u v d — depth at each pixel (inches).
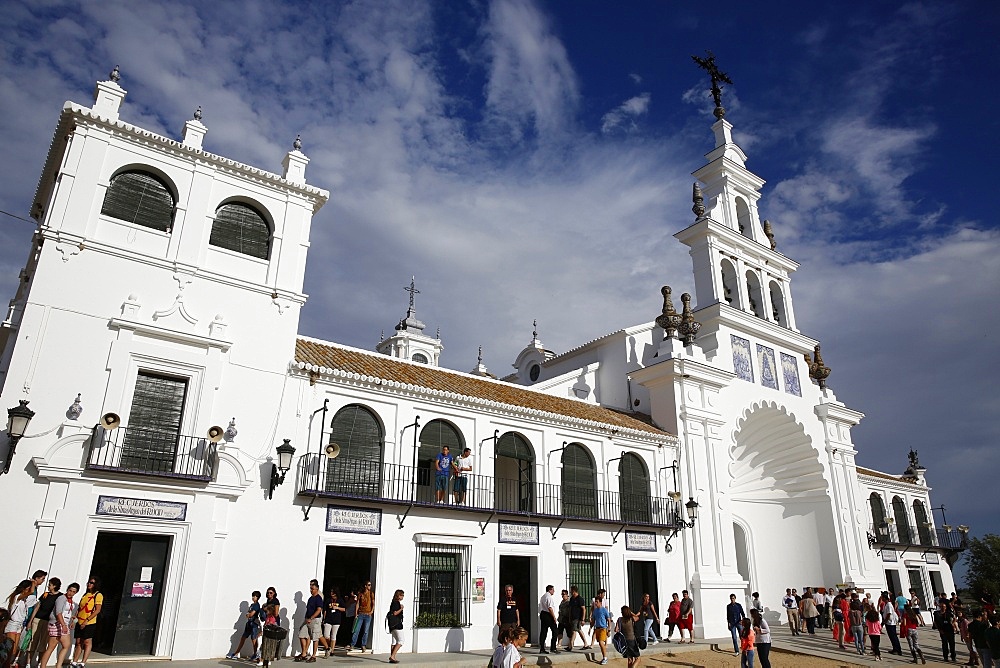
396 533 613.0
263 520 552.7
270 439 577.9
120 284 546.6
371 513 604.7
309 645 528.4
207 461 537.3
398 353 1583.4
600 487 783.1
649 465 847.1
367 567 640.4
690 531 850.1
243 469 550.3
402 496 626.5
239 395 576.1
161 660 479.2
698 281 1063.0
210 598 512.7
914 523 1359.5
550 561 709.9
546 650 637.9
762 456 1102.4
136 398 536.4
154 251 570.9
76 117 555.5
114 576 514.9
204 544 518.9
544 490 733.9
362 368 677.3
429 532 629.0
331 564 645.9
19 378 486.3
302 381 608.4
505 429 730.2
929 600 1267.2
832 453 1095.0
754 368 1044.5
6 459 456.1
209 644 503.8
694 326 978.1
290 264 640.4
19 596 413.4
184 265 577.6
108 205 561.6
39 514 467.5
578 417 791.1
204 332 574.6
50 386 496.4
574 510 753.6
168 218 589.6
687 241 1095.0
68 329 514.6
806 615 862.5
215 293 592.1
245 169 628.7
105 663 460.8
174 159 597.9
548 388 962.7
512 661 370.0
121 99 584.1
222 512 536.1
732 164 1158.3
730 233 1083.3
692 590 823.1
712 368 954.1
